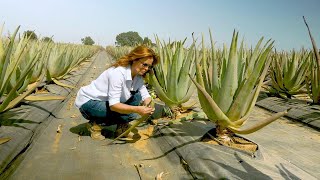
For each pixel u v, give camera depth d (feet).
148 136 11.09
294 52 17.94
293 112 15.15
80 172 7.95
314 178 7.67
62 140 10.32
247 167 7.59
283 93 18.99
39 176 7.56
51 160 8.58
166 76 13.06
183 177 7.93
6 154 8.23
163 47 13.70
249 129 8.08
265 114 16.06
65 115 14.08
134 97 10.36
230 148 8.75
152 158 9.17
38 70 16.43
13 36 9.25
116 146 9.95
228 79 8.57
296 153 9.77
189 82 12.49
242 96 8.31
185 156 8.70
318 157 9.53
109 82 9.41
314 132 12.71
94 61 63.82
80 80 27.53
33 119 11.57
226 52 9.68
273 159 8.57
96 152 9.36
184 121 11.93
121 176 7.89
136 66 9.44
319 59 14.15
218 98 8.82
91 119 10.31
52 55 20.26
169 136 10.32
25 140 9.73
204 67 9.75
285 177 7.36
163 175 8.05
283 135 11.78
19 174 7.60
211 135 9.50
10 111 11.75
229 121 8.49
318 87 15.30
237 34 8.38
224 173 7.20
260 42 9.11
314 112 14.28
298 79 17.95
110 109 9.85
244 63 9.59
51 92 17.43
